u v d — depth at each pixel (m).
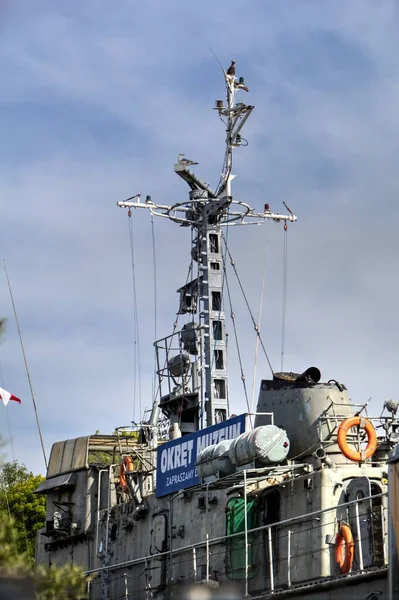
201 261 39.47
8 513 34.62
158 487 35.28
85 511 39.72
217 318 38.72
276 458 29.50
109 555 37.75
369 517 27.30
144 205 40.19
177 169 39.50
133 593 35.72
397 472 23.34
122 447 41.22
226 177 39.22
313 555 28.09
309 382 31.27
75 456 40.94
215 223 39.59
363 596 25.30
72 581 20.83
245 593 28.97
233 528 30.94
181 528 33.56
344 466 29.39
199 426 37.72
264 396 32.50
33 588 20.36
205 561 31.86
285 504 29.78
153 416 39.75
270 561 27.92
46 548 41.97
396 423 30.09
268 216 40.84
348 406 30.97
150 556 32.72
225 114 39.47
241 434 30.67
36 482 59.50
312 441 30.38
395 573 23.38
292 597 27.16
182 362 38.62
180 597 31.80
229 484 31.05
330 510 26.02
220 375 38.25
